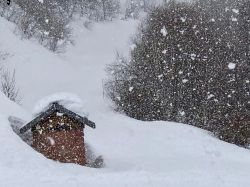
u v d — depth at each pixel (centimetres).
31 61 4047
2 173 1230
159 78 3466
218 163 2025
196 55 3591
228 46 3791
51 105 1773
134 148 2477
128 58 4178
